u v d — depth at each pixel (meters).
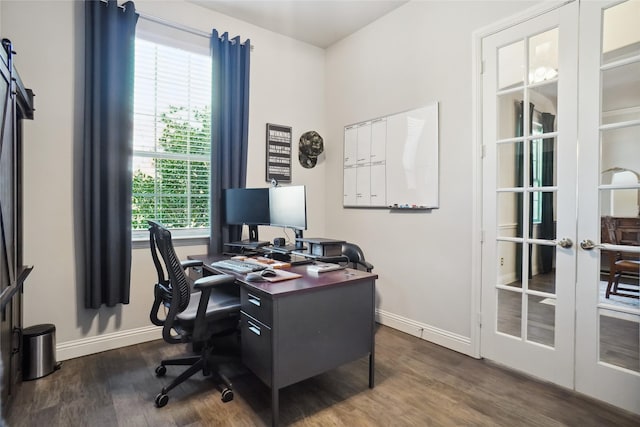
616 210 1.91
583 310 2.01
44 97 2.38
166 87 2.94
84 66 2.50
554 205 2.14
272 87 3.50
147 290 2.83
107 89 2.51
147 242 2.82
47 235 2.41
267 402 1.96
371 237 3.37
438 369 2.35
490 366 2.39
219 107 3.04
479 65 2.48
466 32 2.56
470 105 2.54
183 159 3.05
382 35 3.22
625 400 1.86
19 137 2.01
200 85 3.11
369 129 3.36
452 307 2.67
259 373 1.79
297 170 3.70
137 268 2.78
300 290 1.75
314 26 3.40
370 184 3.36
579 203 2.03
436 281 2.79
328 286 1.86
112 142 2.52
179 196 3.04
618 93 1.89
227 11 3.12
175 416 1.82
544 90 2.18
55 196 2.43
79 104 2.50
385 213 3.22
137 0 2.73
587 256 2.00
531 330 2.25
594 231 1.97
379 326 3.20
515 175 2.32
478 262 2.50
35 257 2.38
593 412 1.85
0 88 1.42
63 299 2.48
